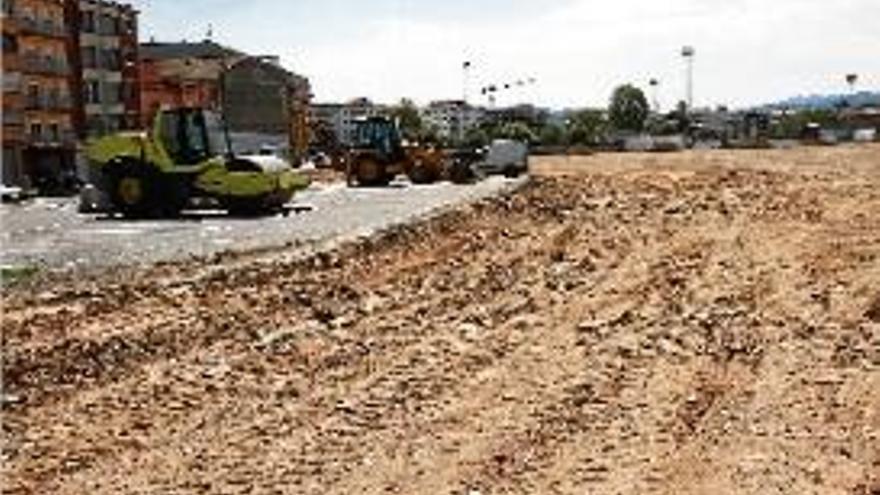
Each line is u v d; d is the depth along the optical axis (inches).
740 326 605.0
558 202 1485.0
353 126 2153.1
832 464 368.2
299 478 359.9
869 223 1101.7
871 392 456.4
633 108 6865.2
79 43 3956.7
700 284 760.3
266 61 4756.4
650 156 3363.7
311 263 854.5
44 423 429.1
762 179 1866.4
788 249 922.1
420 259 914.1
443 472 363.3
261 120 4653.1
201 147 1395.2
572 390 470.9
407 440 399.2
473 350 557.0
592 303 697.0
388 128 2143.2
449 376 499.8
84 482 360.8
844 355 526.6
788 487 346.6
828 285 729.0
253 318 637.3
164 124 1395.2
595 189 1740.9
